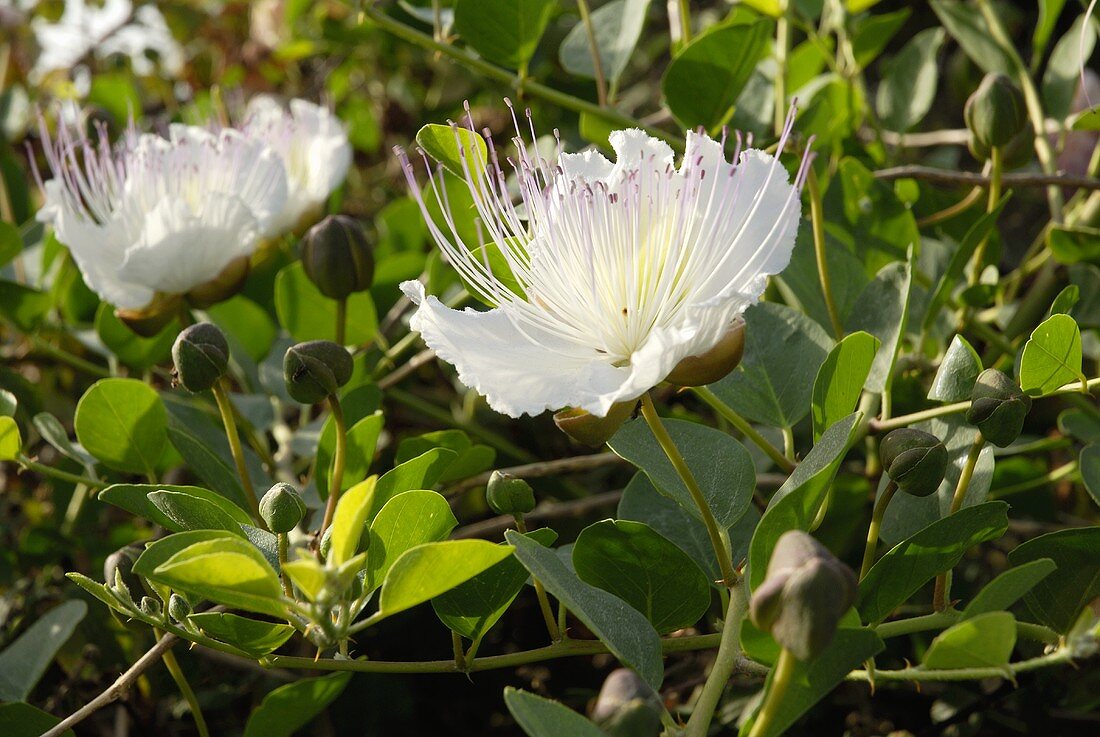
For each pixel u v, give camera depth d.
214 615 0.38
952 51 0.65
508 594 0.38
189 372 0.40
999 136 0.44
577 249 0.38
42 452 0.52
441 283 0.48
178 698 0.47
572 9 0.61
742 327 0.37
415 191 0.39
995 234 0.46
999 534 0.37
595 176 0.40
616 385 0.37
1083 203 0.50
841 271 0.44
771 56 0.51
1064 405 0.49
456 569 0.35
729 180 0.37
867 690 0.45
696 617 0.39
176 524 0.39
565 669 0.48
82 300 0.51
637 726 0.34
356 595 0.37
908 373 0.44
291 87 0.72
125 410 0.42
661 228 0.38
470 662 0.39
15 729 0.40
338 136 0.49
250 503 0.41
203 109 0.61
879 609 0.37
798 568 0.33
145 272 0.45
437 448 0.39
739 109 0.47
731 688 0.44
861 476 0.44
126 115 0.60
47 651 0.42
